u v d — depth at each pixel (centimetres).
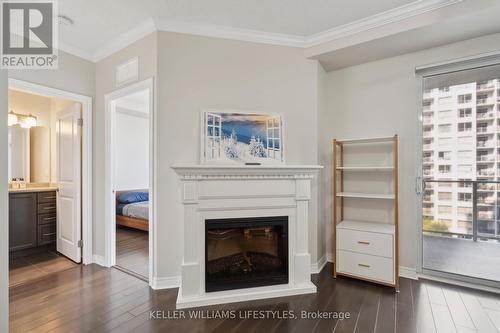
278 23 257
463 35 239
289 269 248
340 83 315
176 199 254
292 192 249
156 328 188
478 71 248
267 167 235
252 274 248
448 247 287
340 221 312
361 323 194
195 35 260
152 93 252
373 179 294
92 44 293
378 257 252
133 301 225
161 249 249
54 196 374
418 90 271
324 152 317
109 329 186
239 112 270
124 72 282
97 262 315
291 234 250
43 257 338
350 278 272
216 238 245
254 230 258
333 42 271
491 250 264
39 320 196
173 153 252
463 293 238
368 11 236
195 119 258
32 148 407
